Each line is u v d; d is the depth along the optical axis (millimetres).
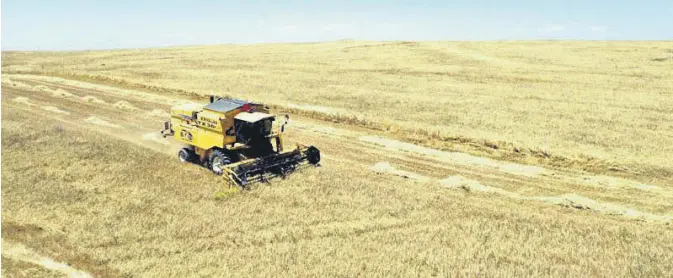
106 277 12289
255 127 20047
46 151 21875
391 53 70188
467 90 43188
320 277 12188
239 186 18359
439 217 16578
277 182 19312
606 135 27594
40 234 14367
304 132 29156
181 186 18625
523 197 19266
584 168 22781
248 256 13414
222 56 69625
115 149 22781
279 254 13523
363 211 16797
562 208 18234
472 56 66000
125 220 15461
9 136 23656
